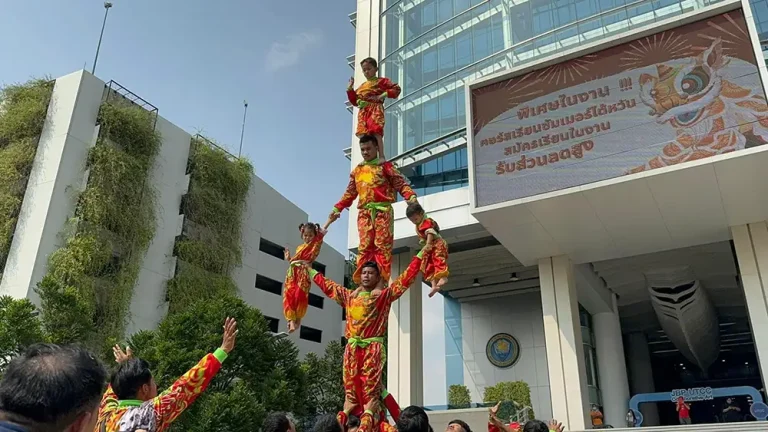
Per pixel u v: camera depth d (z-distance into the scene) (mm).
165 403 3588
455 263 24391
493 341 28797
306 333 40188
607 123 15133
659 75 14883
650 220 16172
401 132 23062
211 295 29562
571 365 17672
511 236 17484
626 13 18984
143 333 21797
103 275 25047
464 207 19422
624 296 26109
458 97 21719
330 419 4418
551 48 20062
